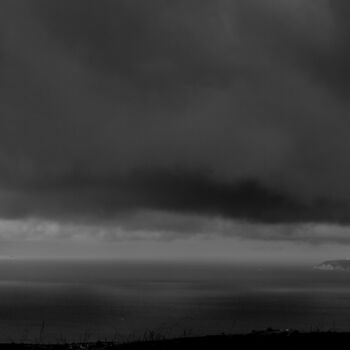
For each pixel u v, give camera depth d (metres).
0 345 29.69
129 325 136.12
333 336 28.94
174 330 121.75
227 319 154.88
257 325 137.88
